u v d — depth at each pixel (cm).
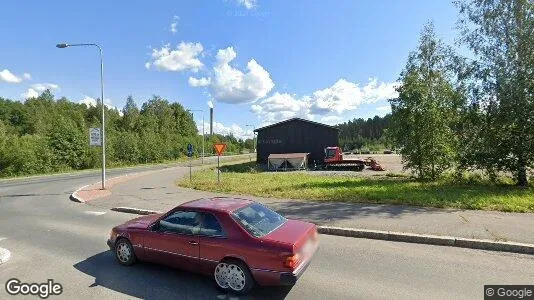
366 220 912
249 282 519
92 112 9256
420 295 506
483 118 1533
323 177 2122
